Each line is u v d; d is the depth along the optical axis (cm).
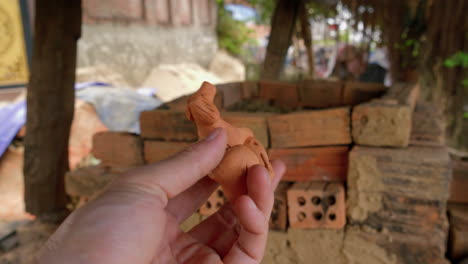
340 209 170
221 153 95
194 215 197
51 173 291
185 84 823
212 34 1174
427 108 254
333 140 177
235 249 94
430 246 160
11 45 630
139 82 893
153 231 81
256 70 802
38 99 279
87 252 71
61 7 273
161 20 955
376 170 163
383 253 167
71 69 291
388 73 517
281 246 183
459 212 186
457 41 461
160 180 84
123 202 78
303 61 571
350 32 503
